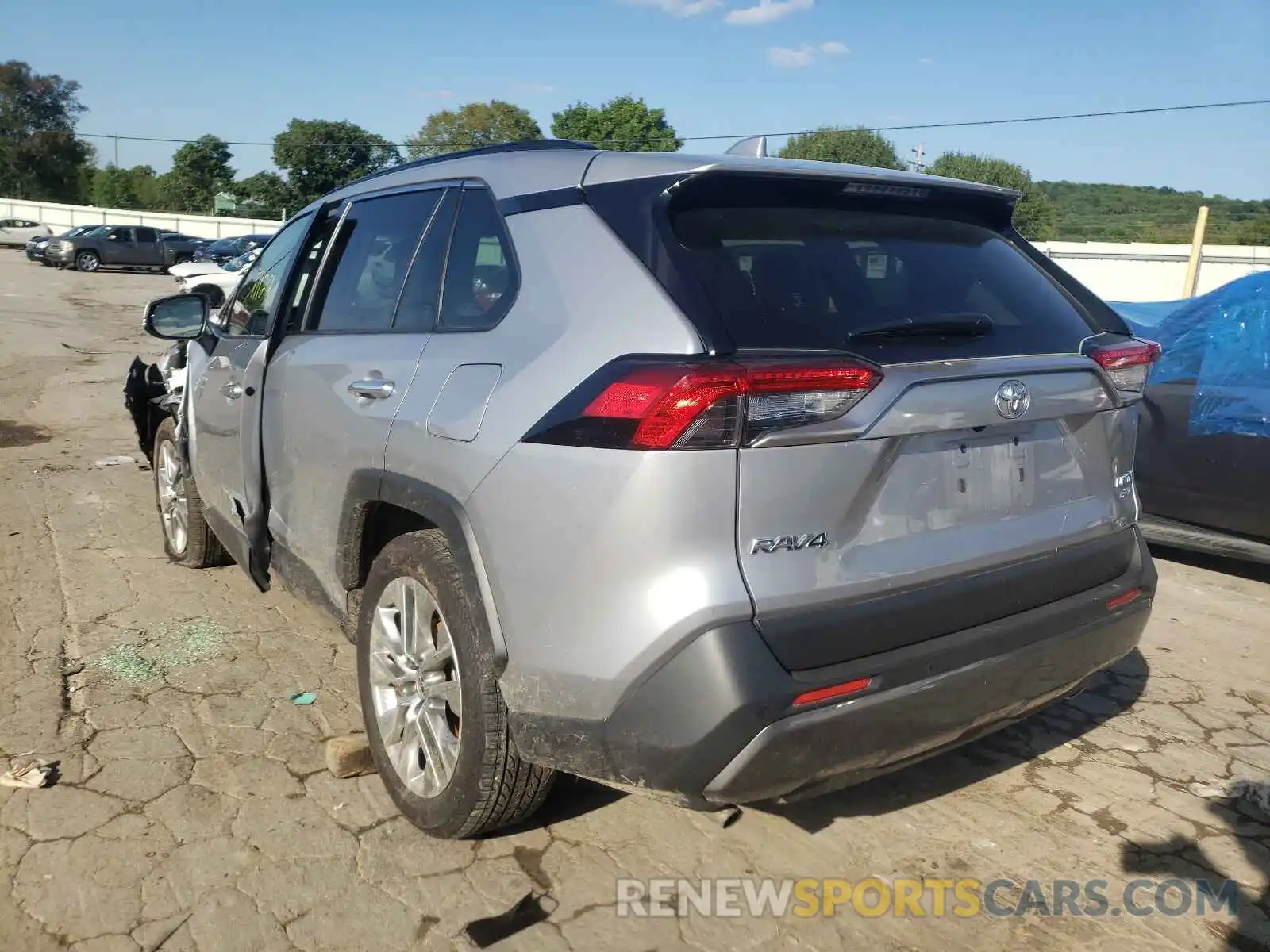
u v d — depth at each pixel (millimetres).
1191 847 3059
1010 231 3242
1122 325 3117
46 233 44781
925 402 2406
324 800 3150
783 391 2221
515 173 2947
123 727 3566
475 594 2598
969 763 3525
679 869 2873
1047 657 2672
